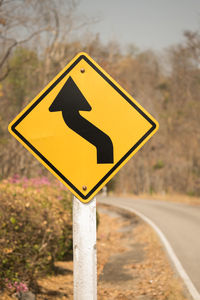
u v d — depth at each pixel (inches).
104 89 88.0
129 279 263.7
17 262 197.8
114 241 454.6
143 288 239.0
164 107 1600.6
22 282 191.8
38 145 87.2
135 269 294.5
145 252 365.1
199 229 497.7
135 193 1624.0
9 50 477.1
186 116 1467.8
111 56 752.3
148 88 1576.0
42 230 231.6
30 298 178.7
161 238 430.0
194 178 1407.5
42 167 435.8
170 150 1498.5
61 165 87.0
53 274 255.0
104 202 1152.2
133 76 1718.8
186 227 519.5
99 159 87.4
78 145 87.4
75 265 84.9
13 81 612.7
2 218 191.3
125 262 324.2
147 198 1371.8
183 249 366.3
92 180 87.0
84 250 84.7
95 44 572.1
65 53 579.8
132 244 422.0
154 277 266.1
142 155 1583.4
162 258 327.9
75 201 86.5
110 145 87.7
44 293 205.0
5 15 430.6
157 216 671.1
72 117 87.4
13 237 195.8
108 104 88.0
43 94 87.7
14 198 222.8
